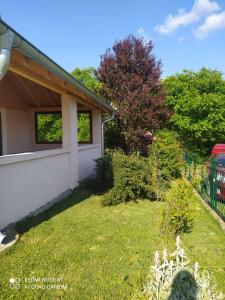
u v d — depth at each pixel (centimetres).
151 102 1747
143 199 823
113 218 639
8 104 1058
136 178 799
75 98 941
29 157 616
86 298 330
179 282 256
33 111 1250
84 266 404
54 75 650
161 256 308
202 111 2244
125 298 330
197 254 453
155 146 1220
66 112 884
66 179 885
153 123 1738
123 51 1862
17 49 442
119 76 1806
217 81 2384
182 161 1227
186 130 2281
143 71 1856
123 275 377
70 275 378
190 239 525
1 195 516
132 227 576
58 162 817
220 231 575
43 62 514
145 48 1864
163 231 446
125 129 1781
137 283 282
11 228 527
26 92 1081
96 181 916
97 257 432
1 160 509
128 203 779
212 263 418
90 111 1362
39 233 521
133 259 397
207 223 622
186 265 275
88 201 792
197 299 253
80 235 522
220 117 2222
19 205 584
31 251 444
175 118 2238
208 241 520
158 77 1872
